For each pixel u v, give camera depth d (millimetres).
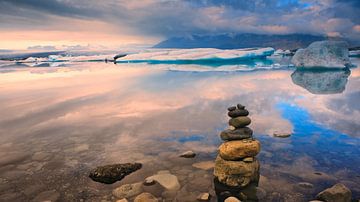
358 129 6723
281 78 18188
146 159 5168
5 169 4840
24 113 8953
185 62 38031
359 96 11148
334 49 25516
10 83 17281
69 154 5477
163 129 6969
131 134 6645
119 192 3998
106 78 19344
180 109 9078
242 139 4402
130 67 31375
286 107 9195
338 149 5480
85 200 3822
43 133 6840
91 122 7738
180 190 4031
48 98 11688
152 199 3727
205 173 4555
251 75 20203
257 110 8805
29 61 56688
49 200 3834
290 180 4234
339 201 3502
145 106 9625
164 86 14492
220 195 3889
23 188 4176
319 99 10586
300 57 26141
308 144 5773
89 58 54938
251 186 4078
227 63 36344
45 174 4629
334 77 18938
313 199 3688
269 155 5227
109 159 5199
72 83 16766
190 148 5691
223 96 11320
